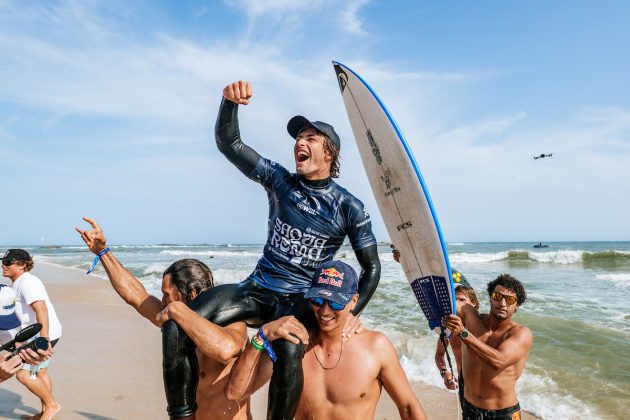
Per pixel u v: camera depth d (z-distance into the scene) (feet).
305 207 8.43
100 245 9.62
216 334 7.01
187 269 9.01
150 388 18.42
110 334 27.63
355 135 10.84
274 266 8.42
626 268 69.21
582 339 24.18
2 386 18.43
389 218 10.77
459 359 13.51
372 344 8.00
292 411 7.00
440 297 10.53
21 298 14.98
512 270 66.80
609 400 16.34
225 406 8.09
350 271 7.80
